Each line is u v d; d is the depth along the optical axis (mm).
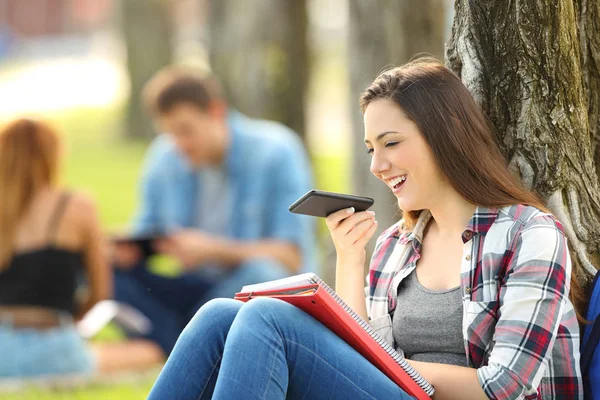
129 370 12492
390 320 7059
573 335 6484
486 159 6562
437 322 6711
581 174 7148
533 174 7141
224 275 13469
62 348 11953
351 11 12477
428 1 12008
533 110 7129
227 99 27297
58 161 12203
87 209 12195
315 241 21000
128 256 13203
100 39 101625
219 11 28672
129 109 44969
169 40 43688
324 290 6285
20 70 85938
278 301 6328
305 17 25000
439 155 6543
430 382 6480
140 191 14375
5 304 11898
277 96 24797
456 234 6789
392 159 6645
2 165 11859
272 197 13711
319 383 6246
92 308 12562
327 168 34375
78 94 67562
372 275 7273
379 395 6293
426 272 6914
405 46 12055
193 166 13750
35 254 11891
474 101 6707
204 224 13852
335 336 6363
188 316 13312
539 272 6262
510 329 6250
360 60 12398
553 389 6504
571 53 7125
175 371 6430
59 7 102312
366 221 7152
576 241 7059
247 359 6105
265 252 13352
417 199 6715
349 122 12703
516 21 7121
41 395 11055
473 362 6551
